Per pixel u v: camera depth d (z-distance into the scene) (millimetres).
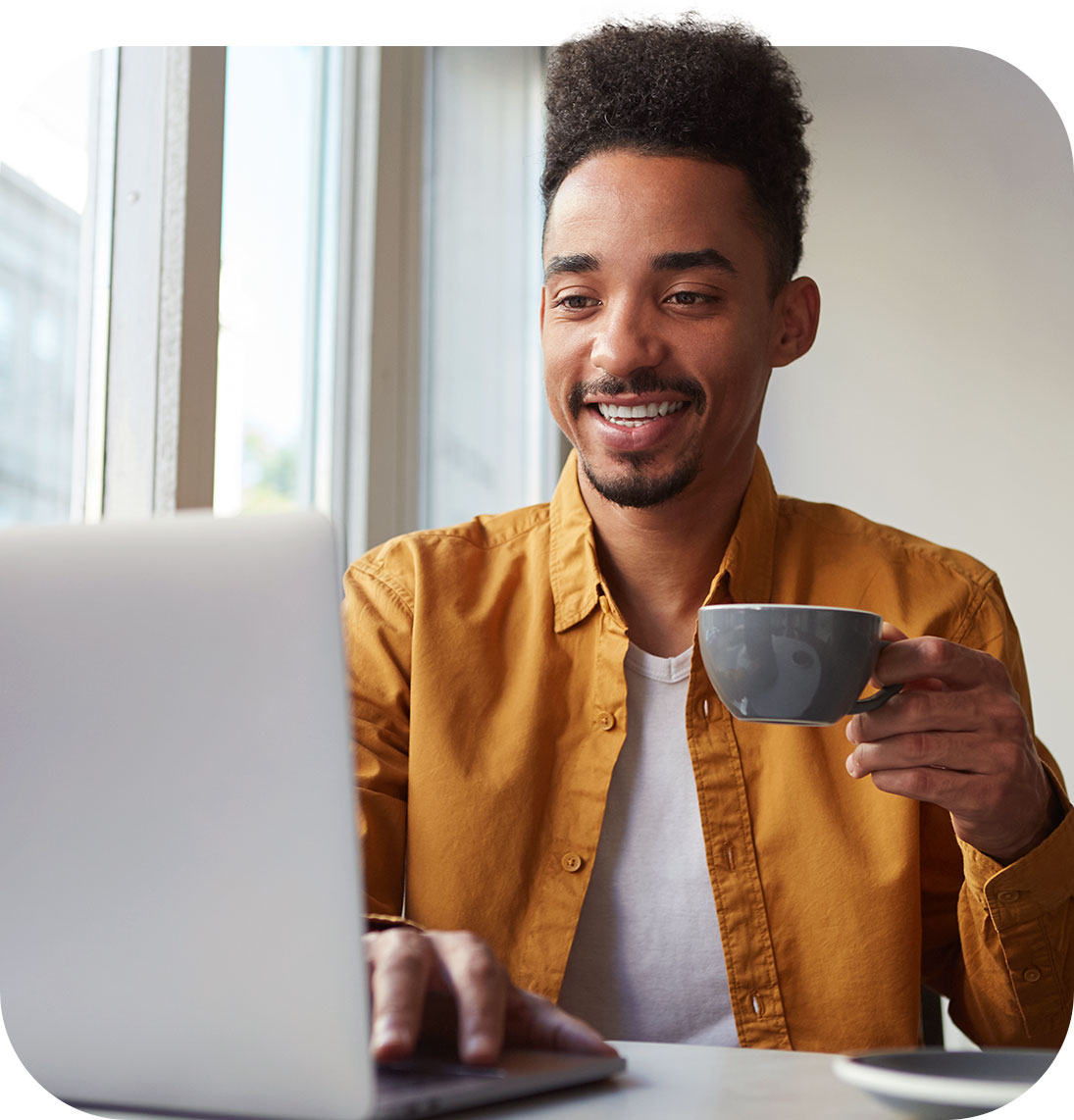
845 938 1154
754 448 1364
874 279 3234
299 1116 570
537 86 3098
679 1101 612
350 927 562
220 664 578
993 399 3170
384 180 2305
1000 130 3201
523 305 3096
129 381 1643
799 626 854
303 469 2207
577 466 1387
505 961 1195
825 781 1213
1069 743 3027
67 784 606
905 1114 584
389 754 1278
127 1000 599
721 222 1229
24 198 1554
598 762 1243
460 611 1328
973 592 1321
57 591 605
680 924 1188
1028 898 978
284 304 2123
